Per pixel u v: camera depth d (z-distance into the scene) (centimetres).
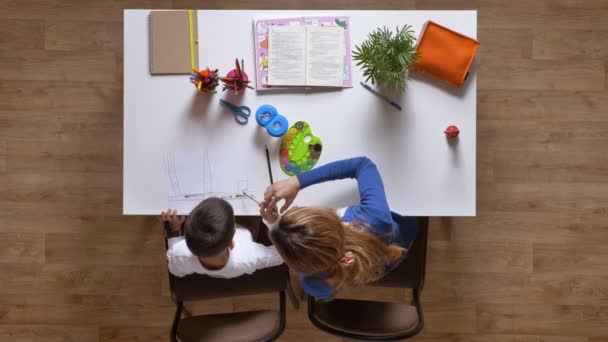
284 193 147
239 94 164
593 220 227
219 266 159
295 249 114
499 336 230
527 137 226
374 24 163
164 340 231
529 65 224
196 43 163
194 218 141
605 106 225
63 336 231
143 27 162
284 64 162
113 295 230
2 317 231
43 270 230
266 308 229
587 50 224
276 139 165
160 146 164
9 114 227
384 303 170
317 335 228
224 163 165
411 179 166
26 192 229
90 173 228
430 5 220
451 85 164
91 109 227
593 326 229
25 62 226
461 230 229
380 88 164
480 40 223
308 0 220
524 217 228
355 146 165
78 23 225
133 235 229
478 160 227
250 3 221
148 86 163
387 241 135
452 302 230
